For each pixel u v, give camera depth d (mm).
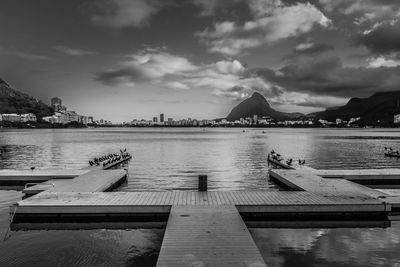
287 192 25891
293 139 143875
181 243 15477
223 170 47031
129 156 62312
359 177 35594
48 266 15602
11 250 17469
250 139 147125
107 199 23422
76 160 60500
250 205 21938
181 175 42625
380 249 17625
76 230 20547
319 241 18750
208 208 21188
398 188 33875
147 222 21906
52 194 25078
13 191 32531
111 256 16812
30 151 80438
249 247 15039
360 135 192250
